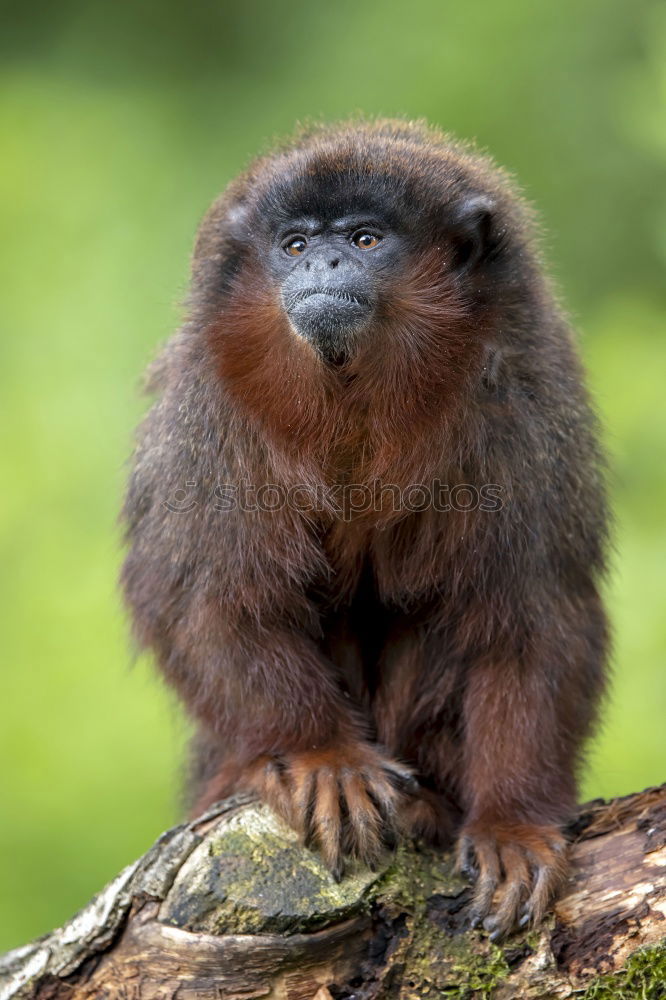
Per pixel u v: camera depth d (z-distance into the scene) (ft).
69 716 53.47
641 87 45.39
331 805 31.24
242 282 36.09
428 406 34.40
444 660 36.60
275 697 35.06
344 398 34.63
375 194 35.12
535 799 34.12
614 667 42.45
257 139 66.33
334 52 67.41
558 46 65.92
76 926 29.43
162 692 46.93
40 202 63.62
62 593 55.16
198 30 70.18
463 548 34.76
